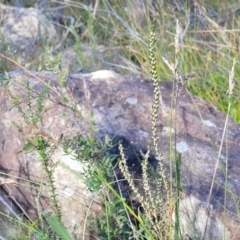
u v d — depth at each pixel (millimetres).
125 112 3320
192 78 4617
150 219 2572
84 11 6117
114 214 2709
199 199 2852
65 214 2953
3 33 5449
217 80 4766
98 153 2732
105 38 5711
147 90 3553
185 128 3332
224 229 2682
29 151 2801
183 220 2830
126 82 3557
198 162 3094
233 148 3271
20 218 2996
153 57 2412
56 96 3205
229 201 2879
